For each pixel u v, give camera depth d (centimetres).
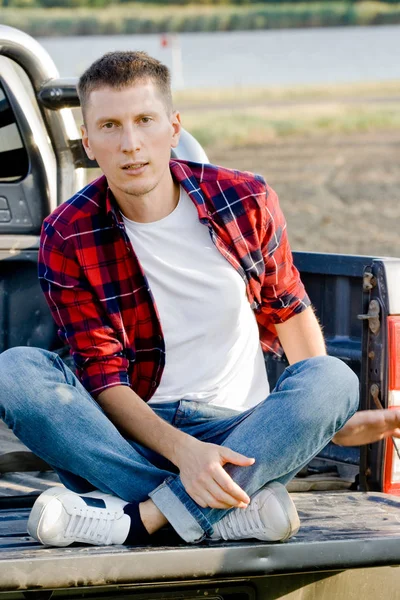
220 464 267
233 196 310
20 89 414
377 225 1298
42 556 246
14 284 408
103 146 292
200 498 267
